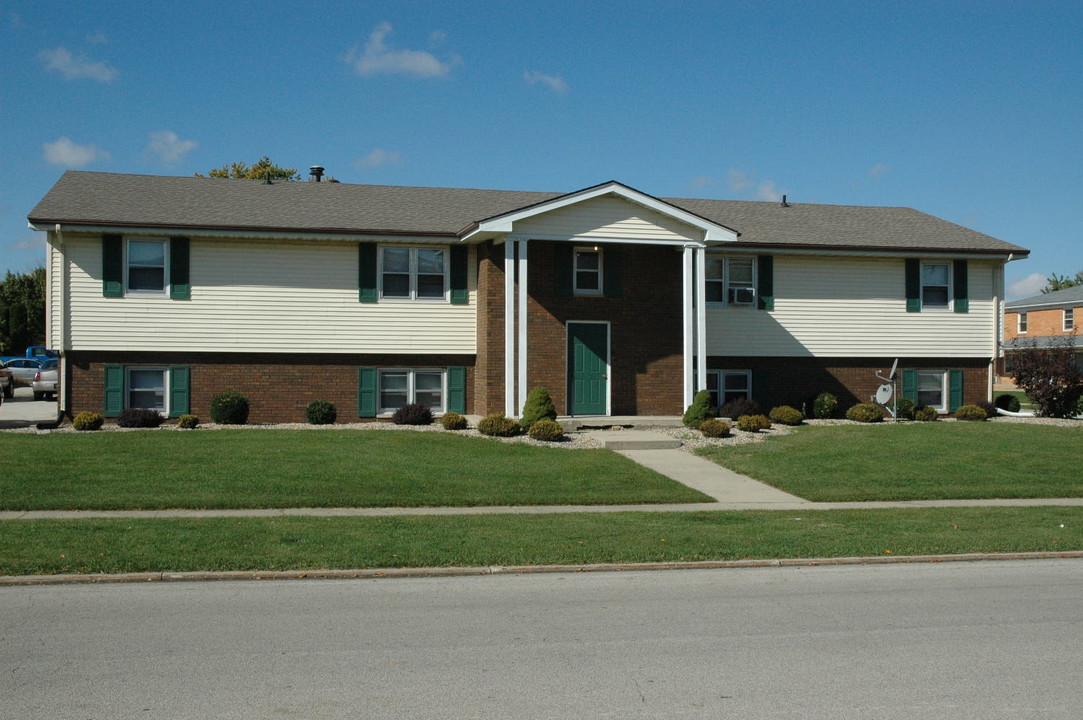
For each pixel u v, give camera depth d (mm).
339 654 7191
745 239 25656
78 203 22703
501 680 6625
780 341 26406
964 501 15438
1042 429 23078
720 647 7473
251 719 5844
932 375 27625
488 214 25094
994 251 27141
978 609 8781
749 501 15109
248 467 16125
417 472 16234
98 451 17281
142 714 5902
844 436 21609
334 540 11273
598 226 22297
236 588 9391
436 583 9719
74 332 21938
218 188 25766
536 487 15469
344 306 23469
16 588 9273
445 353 23984
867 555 11203
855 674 6828
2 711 5926
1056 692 6473
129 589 9289
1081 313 55156
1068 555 11484
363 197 26234
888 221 29469
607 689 6457
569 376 23328
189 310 22594
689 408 22656
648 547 11320
